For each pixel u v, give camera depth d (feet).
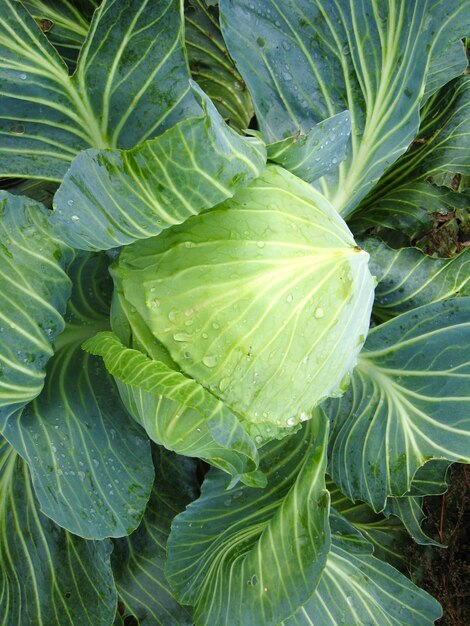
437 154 2.02
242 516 1.75
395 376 1.81
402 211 2.06
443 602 2.10
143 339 1.43
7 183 1.88
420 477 1.90
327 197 1.82
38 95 1.51
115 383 1.73
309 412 1.52
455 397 1.72
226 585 1.65
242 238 1.38
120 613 2.05
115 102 1.54
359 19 1.59
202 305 1.39
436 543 1.93
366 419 1.84
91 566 1.75
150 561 1.94
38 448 1.53
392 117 1.70
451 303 1.72
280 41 1.59
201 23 2.00
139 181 1.19
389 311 1.94
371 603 1.76
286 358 1.41
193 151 1.16
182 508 1.98
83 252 1.57
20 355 1.40
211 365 1.40
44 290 1.44
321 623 1.70
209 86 2.06
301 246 1.40
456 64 1.93
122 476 1.65
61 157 1.60
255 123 2.18
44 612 1.74
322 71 1.64
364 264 1.49
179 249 1.41
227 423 1.32
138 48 1.46
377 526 2.08
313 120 1.68
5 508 1.77
